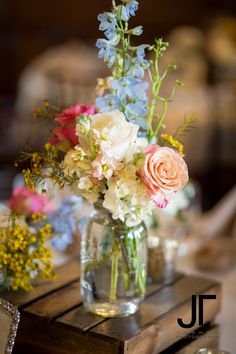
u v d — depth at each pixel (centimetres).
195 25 514
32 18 516
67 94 408
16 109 436
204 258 163
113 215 109
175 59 380
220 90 376
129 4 111
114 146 106
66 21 518
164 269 135
